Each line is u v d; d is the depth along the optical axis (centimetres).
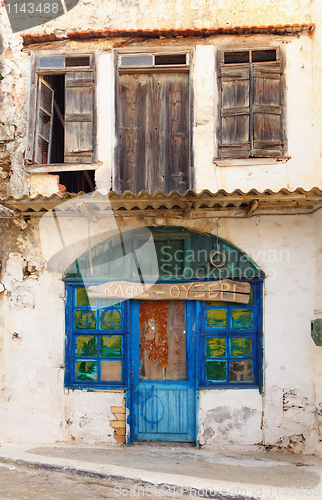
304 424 490
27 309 524
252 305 514
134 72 546
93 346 521
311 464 449
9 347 520
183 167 535
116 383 515
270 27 518
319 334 463
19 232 534
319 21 500
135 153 540
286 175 512
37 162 546
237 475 413
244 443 493
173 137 540
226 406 498
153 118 544
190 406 511
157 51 540
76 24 558
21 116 549
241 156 517
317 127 505
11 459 450
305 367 497
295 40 527
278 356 500
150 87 548
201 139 524
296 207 507
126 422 500
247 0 541
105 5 557
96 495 379
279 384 496
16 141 547
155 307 527
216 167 519
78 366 520
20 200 451
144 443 508
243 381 506
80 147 538
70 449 486
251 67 528
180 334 523
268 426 493
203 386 502
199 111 528
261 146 517
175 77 547
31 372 514
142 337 525
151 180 536
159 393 517
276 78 528
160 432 512
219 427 496
